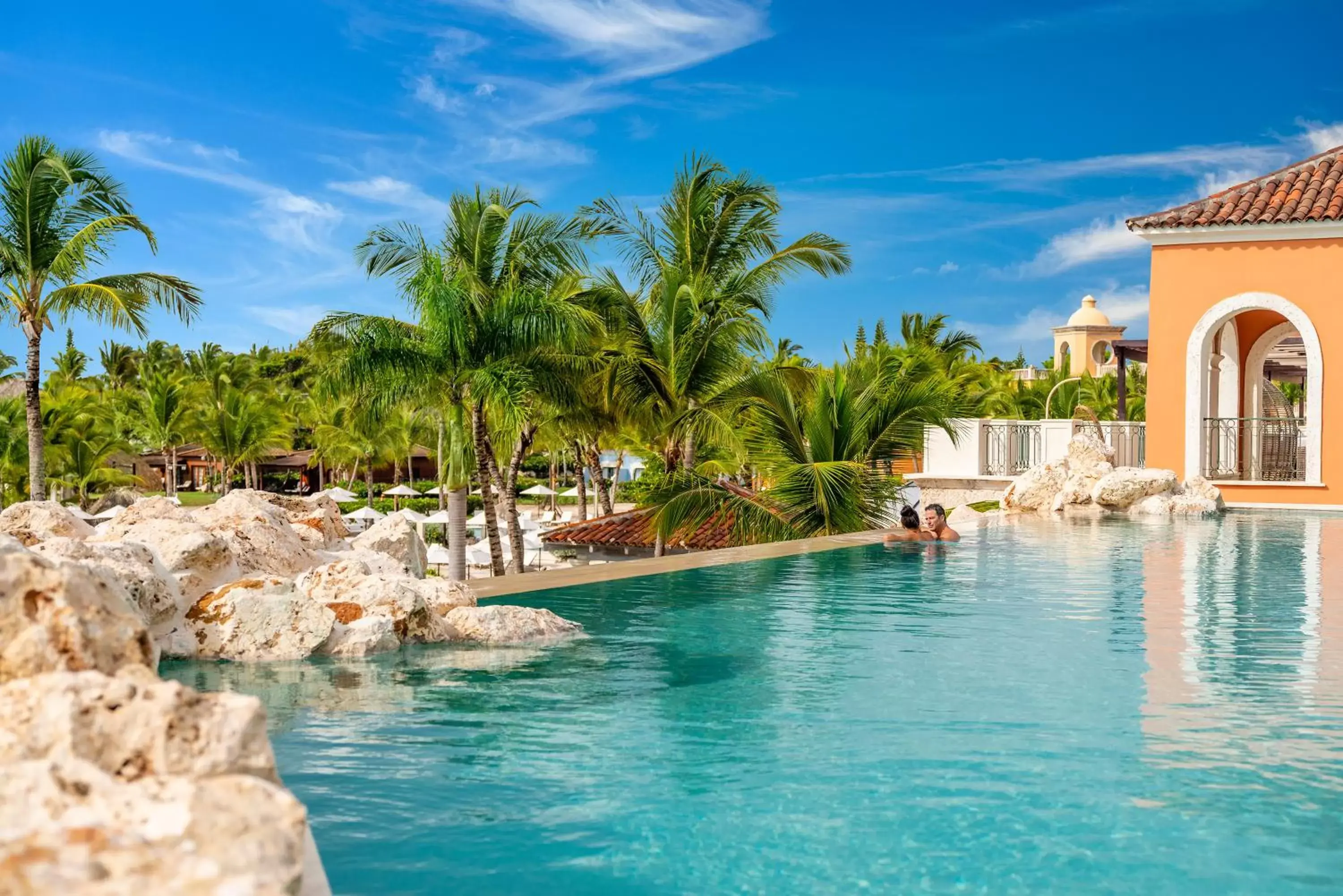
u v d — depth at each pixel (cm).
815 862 323
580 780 399
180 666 591
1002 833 346
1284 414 3117
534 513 5191
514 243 2303
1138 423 2348
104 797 206
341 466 7000
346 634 631
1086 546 1252
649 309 2569
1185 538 1360
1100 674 573
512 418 2028
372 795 382
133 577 577
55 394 5094
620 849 334
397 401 2142
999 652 635
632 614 776
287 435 6103
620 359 2366
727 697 525
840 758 425
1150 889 305
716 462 2892
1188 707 504
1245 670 584
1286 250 1969
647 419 2488
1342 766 412
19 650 261
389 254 2189
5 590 271
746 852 331
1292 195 2011
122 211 2564
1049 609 799
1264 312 2303
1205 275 2027
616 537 2438
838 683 557
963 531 1474
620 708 507
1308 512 1859
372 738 454
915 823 355
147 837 195
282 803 215
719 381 2420
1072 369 6481
